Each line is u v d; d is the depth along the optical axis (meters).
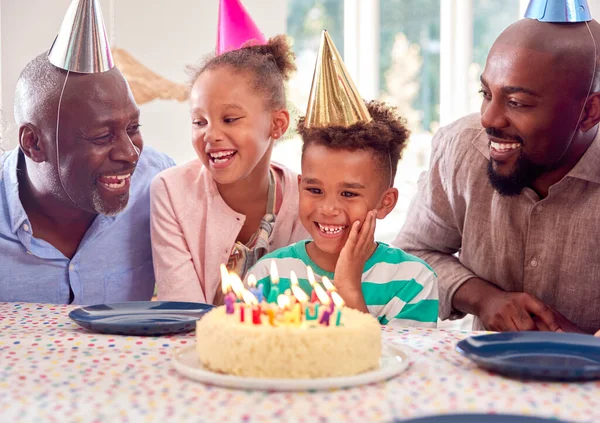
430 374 0.87
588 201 1.47
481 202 1.58
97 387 0.82
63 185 1.59
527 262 1.54
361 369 0.86
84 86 1.56
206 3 2.43
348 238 1.35
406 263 1.42
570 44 1.39
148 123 2.35
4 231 1.60
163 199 1.62
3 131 1.71
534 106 1.43
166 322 1.08
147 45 2.33
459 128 1.64
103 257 1.68
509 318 1.46
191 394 0.79
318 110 1.38
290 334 0.83
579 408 0.75
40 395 0.79
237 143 1.53
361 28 2.95
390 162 1.44
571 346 0.96
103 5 2.23
